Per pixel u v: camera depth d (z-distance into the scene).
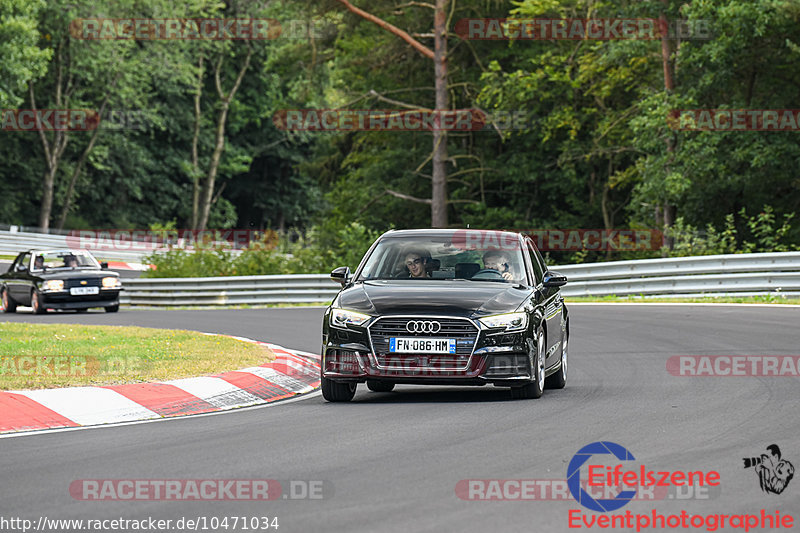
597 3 126.06
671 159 116.12
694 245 102.94
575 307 84.19
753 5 108.19
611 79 129.75
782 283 85.62
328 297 108.62
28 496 23.22
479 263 41.50
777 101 121.31
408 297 38.16
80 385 39.56
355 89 168.88
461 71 157.00
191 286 113.81
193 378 41.94
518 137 156.88
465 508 21.66
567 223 154.25
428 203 155.62
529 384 38.34
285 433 31.47
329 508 21.77
